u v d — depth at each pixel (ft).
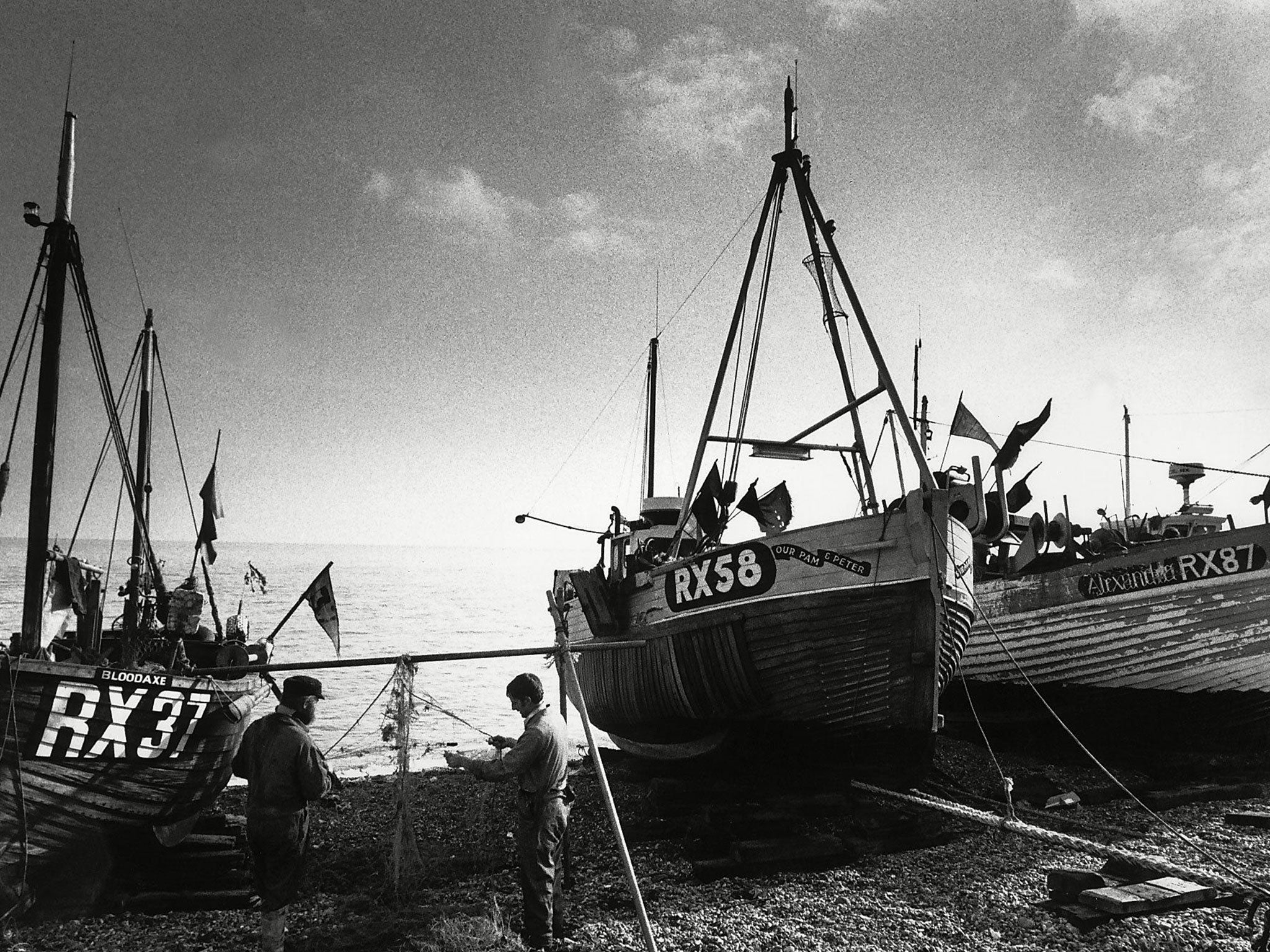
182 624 31.09
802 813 32.30
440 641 136.77
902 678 33.19
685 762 40.04
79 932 21.84
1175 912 21.95
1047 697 49.67
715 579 36.99
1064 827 32.55
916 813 31.96
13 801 22.31
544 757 20.51
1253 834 31.19
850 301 38.78
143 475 38.83
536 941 19.98
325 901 24.45
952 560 33.88
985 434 38.55
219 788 28.73
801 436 44.75
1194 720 47.26
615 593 43.34
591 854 29.58
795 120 41.47
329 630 30.76
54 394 26.50
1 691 21.95
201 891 24.73
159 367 39.58
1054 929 21.26
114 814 24.63
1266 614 43.83
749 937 21.01
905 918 22.36
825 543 34.60
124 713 24.06
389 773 45.24
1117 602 47.11
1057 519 49.96
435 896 24.58
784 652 34.68
